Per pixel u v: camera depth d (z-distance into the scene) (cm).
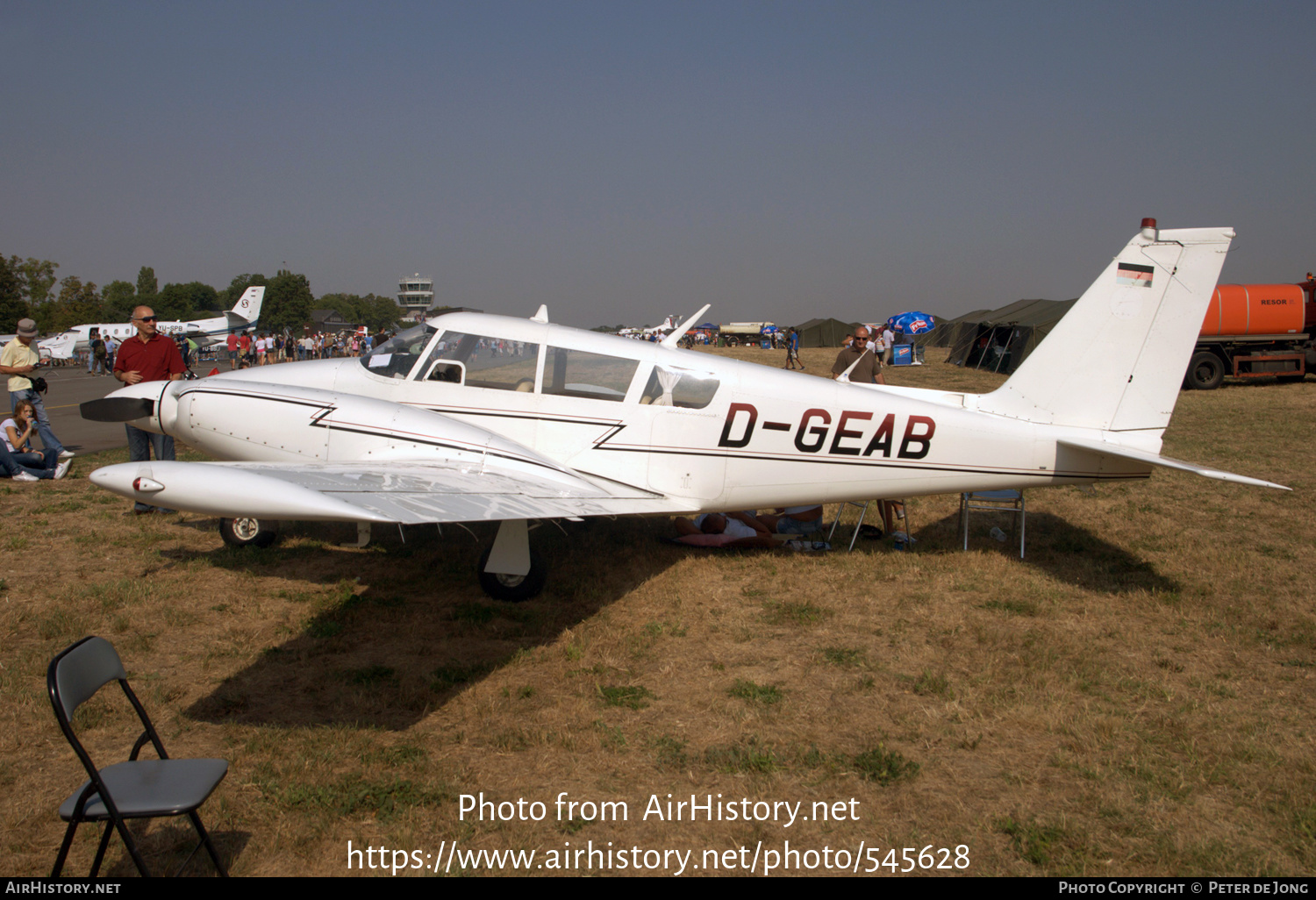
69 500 766
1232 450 1149
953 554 643
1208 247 557
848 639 464
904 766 325
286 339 4309
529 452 565
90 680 232
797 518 691
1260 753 335
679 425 574
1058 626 486
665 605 519
